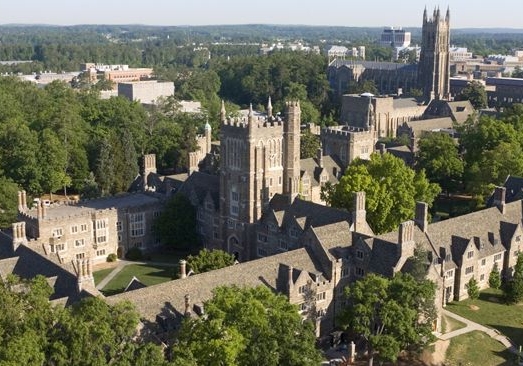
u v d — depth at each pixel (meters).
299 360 91.44
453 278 139.38
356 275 129.62
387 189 161.00
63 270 111.69
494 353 120.69
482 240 145.38
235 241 165.38
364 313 107.81
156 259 171.25
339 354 120.00
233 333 88.81
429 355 117.75
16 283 88.56
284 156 164.12
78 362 77.81
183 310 106.06
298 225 146.12
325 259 125.06
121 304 87.62
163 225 172.12
